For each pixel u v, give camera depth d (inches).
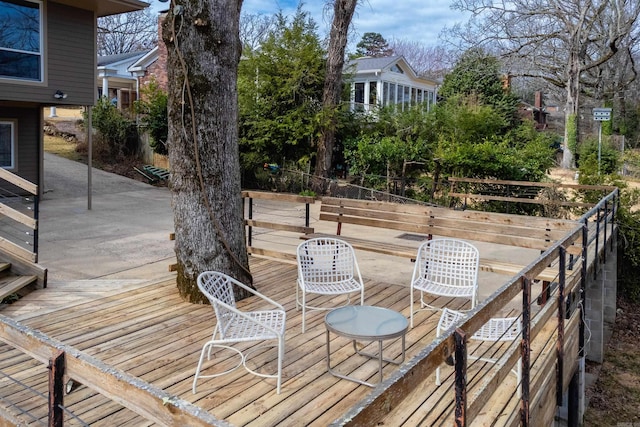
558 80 865.5
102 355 133.7
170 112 176.4
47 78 399.9
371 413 48.2
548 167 449.1
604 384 224.5
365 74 797.9
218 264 178.2
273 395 114.7
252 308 173.6
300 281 157.9
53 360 59.4
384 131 555.8
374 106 610.9
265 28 1137.4
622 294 323.3
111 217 390.3
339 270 173.2
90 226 351.9
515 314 177.0
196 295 177.5
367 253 287.4
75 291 193.3
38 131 460.4
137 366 127.5
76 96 419.2
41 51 395.9
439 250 172.4
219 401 111.3
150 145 620.7
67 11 408.8
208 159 174.2
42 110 460.4
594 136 831.7
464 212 214.5
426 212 222.7
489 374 86.6
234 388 117.5
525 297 98.2
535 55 814.5
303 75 552.1
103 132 650.8
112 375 55.2
